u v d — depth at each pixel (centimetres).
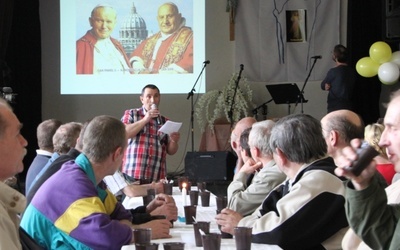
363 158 167
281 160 285
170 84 1040
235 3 1049
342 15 1046
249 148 377
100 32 1035
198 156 848
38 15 1030
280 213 271
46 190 279
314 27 1046
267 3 1051
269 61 1051
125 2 1035
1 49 879
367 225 178
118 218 322
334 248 272
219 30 1055
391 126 180
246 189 352
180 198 444
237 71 1050
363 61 900
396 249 176
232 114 1012
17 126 219
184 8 1038
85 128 303
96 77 1039
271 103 1056
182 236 302
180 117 1046
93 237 271
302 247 273
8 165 217
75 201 276
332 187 271
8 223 205
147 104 630
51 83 1055
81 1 1035
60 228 274
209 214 362
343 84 916
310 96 1053
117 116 1044
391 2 856
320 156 280
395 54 884
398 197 233
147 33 1035
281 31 1048
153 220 305
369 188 175
